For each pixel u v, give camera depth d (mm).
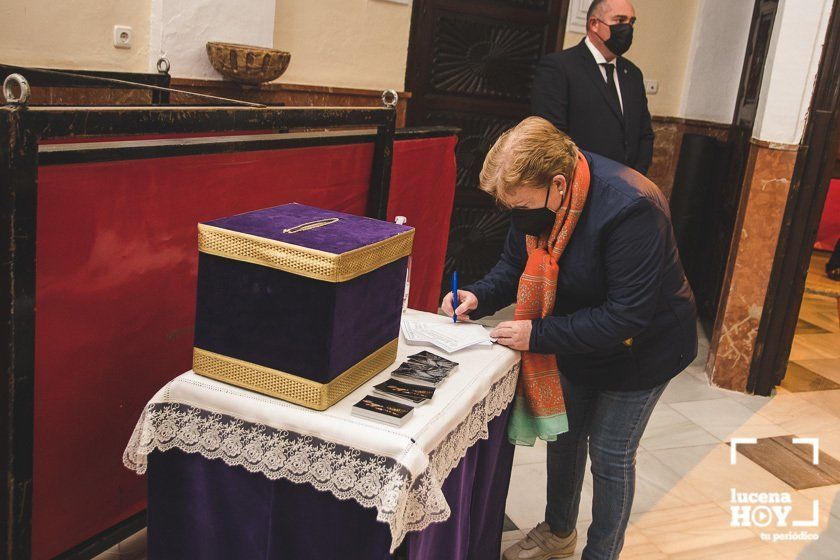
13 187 1460
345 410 1567
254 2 3934
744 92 5145
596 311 1953
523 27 5203
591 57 3898
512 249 2262
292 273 1509
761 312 4129
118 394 1973
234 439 1599
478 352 1972
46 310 1725
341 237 1601
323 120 2227
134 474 2109
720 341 4223
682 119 5820
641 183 1920
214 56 3736
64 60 3373
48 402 1790
